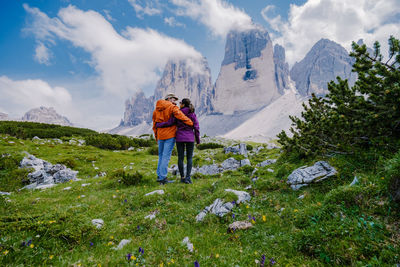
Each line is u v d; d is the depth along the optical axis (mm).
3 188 12375
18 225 4438
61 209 6805
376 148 6348
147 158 28516
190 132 8852
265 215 5480
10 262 3408
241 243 4449
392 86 5727
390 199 4133
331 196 4820
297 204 5758
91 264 3592
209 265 3633
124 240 4738
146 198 7516
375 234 3549
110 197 8484
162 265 3484
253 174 10094
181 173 9227
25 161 16250
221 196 6535
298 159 9523
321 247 3648
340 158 6922
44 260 3645
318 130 8273
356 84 6840
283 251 3918
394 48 5621
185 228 5418
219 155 25344
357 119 7074
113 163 23406
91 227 4988
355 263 3168
